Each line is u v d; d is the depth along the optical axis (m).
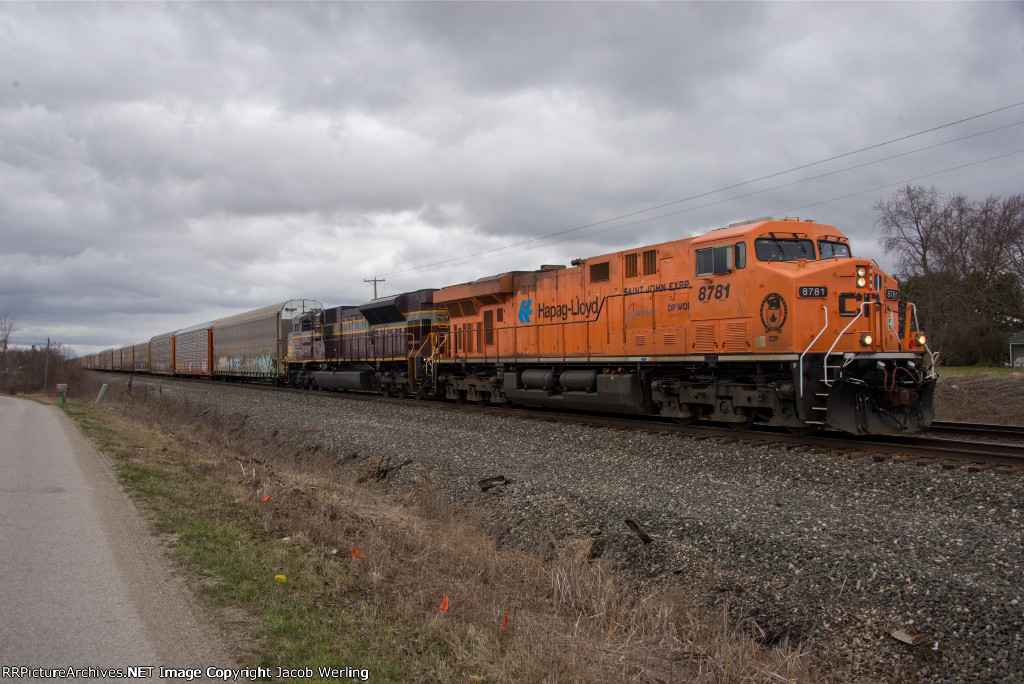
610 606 6.88
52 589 5.60
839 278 12.10
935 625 5.79
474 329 22.17
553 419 16.59
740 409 13.38
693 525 8.50
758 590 6.93
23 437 16.58
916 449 10.45
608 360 16.36
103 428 18.89
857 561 6.90
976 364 39.91
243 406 26.47
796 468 10.07
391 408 21.81
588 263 17.23
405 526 9.42
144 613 5.15
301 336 35.88
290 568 6.52
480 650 5.39
